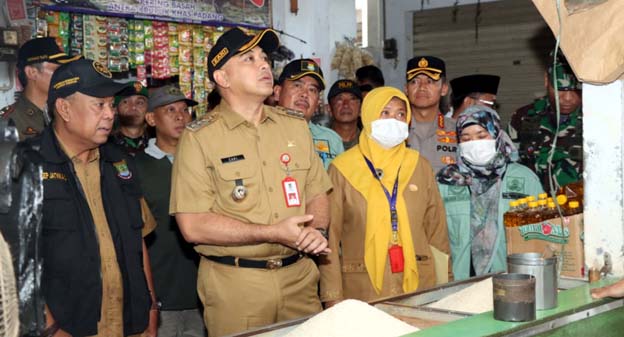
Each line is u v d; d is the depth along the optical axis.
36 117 3.08
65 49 4.20
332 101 4.32
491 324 1.78
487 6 6.58
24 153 1.65
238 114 2.62
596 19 2.12
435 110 3.73
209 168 2.56
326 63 5.89
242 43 2.56
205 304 2.61
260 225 2.44
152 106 3.72
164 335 3.57
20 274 1.59
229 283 2.53
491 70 6.66
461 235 3.17
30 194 1.62
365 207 2.95
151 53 4.61
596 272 2.32
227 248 2.54
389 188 2.96
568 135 4.07
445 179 3.23
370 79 5.35
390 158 3.01
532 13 6.40
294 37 5.57
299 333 1.80
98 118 2.42
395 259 2.90
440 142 3.69
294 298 2.62
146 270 2.88
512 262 1.96
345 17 6.05
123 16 4.41
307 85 3.85
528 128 4.32
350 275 2.97
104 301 2.46
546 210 2.54
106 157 2.60
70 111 2.41
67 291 2.35
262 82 2.58
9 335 1.28
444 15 6.77
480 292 2.18
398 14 6.89
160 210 3.52
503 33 6.56
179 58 4.75
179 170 2.56
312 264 2.73
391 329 1.79
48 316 2.30
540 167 4.18
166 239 3.52
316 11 5.75
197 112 4.84
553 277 1.93
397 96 2.99
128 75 4.62
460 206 3.19
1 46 3.90
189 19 4.75
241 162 2.57
